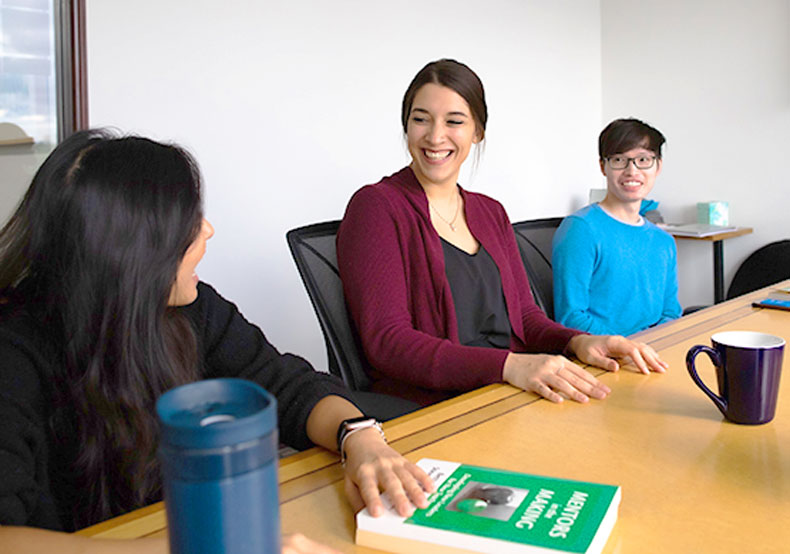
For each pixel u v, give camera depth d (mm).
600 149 2338
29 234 749
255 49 2834
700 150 3814
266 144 2914
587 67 4164
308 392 943
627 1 4039
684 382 1036
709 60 3721
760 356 820
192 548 309
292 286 3061
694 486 684
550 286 2221
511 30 3750
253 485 312
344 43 3105
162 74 2607
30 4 2316
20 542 548
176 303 879
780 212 3545
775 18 3443
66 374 754
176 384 795
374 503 615
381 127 3295
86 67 2426
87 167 729
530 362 1060
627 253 2236
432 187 1672
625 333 2252
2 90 2307
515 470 728
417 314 1584
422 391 1423
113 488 821
